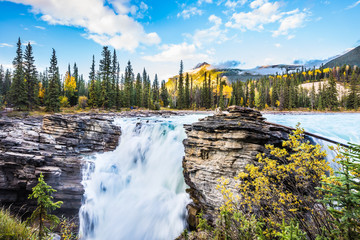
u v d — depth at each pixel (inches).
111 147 714.2
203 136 394.6
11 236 171.3
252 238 148.6
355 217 88.4
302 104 3245.6
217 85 3590.1
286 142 173.6
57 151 569.9
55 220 191.3
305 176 152.8
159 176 566.9
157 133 695.7
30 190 485.4
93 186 522.3
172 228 404.5
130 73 3038.9
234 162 341.7
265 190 175.2
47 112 1568.7
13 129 566.3
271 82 4940.9
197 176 384.2
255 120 418.9
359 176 93.1
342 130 760.3
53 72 1978.3
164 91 3523.6
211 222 338.3
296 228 107.4
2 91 2667.3
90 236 443.8
